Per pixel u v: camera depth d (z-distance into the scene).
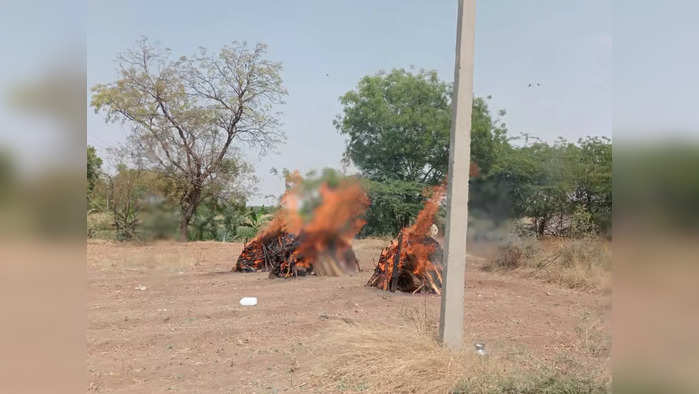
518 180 11.05
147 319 6.92
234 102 24.36
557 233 11.02
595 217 10.12
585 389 3.99
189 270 12.55
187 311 7.44
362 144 24.03
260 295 8.77
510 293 8.94
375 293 8.76
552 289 9.23
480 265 11.78
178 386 4.57
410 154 23.56
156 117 23.42
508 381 4.16
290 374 4.86
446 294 5.06
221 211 24.97
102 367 4.98
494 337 6.05
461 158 5.10
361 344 5.06
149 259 13.98
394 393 4.31
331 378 4.66
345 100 24.25
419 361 4.58
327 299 8.27
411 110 23.42
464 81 5.06
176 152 23.59
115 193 20.28
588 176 10.29
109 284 9.91
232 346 5.78
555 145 10.86
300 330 6.34
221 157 24.48
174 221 20.81
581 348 5.54
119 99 22.48
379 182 22.69
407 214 21.77
